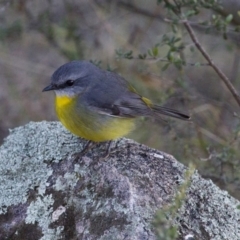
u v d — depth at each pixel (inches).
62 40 595.5
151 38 609.6
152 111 396.8
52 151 346.9
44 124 374.6
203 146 492.7
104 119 375.9
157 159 338.3
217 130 540.7
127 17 614.2
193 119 503.8
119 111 382.0
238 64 624.1
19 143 356.8
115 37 586.6
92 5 593.6
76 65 393.4
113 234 286.4
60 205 315.3
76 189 319.0
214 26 460.8
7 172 340.5
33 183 330.0
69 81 389.7
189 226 299.3
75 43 588.4
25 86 607.2
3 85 608.4
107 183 314.2
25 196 326.0
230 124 551.2
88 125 371.6
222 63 647.8
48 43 618.2
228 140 486.0
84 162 335.0
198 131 500.4
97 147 360.8
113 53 582.2
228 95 588.4
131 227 285.3
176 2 449.4
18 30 580.7
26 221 315.3
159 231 239.6
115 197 304.2
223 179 450.6
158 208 297.4
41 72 614.2
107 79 398.6
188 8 543.5
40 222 312.7
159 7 594.9
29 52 634.2
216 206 315.0
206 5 448.8
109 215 296.7
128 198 301.3
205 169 464.1
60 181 326.3
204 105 534.9
